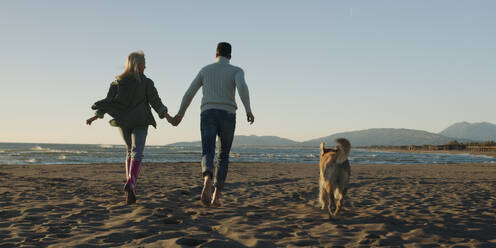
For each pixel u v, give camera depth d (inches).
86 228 117.0
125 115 154.1
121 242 100.0
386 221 138.8
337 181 151.0
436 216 153.0
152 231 114.3
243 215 146.5
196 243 99.0
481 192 259.1
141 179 313.0
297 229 122.1
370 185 299.6
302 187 273.9
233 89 157.9
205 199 153.9
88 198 186.4
